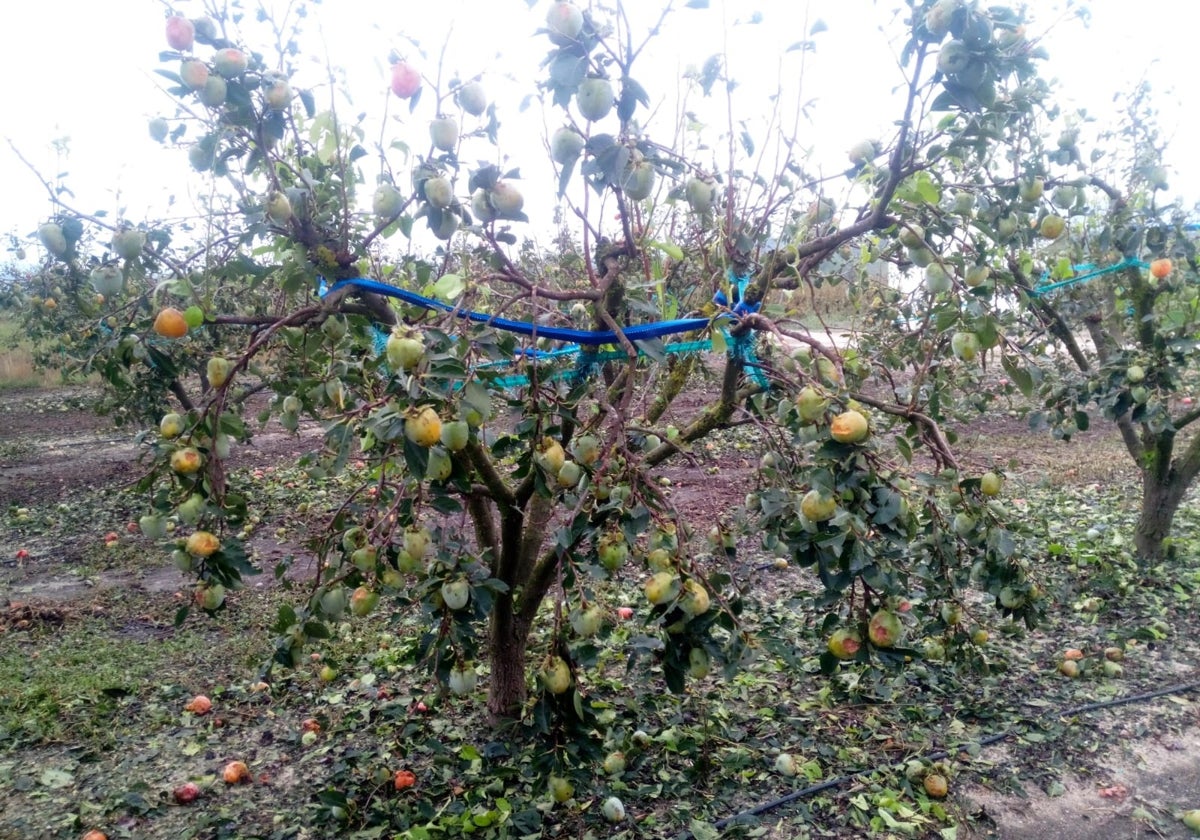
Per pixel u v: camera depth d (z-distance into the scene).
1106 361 4.56
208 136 2.19
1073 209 3.69
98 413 5.65
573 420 2.39
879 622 2.12
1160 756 3.40
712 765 3.26
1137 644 4.38
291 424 2.81
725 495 6.93
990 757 3.39
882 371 3.67
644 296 2.76
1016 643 4.40
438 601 2.38
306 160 2.63
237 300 4.59
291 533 6.41
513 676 3.43
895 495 1.97
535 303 2.32
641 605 4.79
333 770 3.32
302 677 4.13
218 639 4.62
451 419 1.93
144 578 5.64
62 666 4.24
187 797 3.17
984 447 8.64
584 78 1.90
